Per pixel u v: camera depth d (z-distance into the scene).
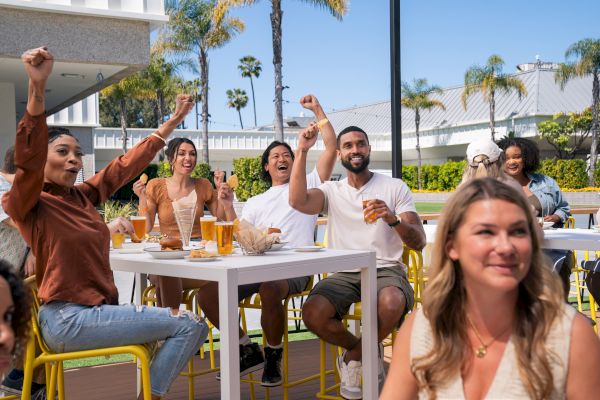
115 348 2.36
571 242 3.47
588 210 7.31
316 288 3.14
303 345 4.64
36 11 8.45
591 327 1.39
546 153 41.00
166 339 2.45
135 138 33.62
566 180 30.97
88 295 2.41
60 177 2.52
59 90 12.83
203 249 2.81
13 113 12.52
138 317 2.40
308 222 3.98
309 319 3.03
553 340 1.36
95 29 8.84
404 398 1.48
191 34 31.16
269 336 3.35
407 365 1.47
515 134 40.28
